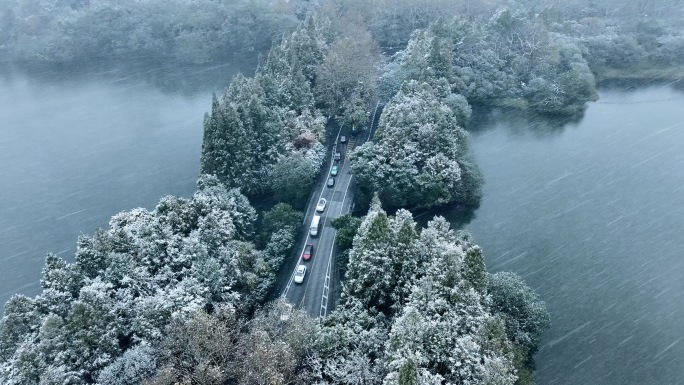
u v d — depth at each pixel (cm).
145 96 17412
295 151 11106
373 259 6781
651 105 15500
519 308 7025
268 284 8212
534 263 9256
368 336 6234
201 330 5997
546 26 17375
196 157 13450
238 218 9056
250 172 10531
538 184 11650
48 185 12519
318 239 9600
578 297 8538
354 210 10356
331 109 13638
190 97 17200
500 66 16112
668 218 10419
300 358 6212
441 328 5866
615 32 18375
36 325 6431
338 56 13688
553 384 7069
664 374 7212
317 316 7831
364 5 19838
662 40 17875
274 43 15162
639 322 8069
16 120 15925
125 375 5859
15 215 11462
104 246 7300
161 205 8462
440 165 10206
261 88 11944
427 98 11775
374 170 10181
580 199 11081
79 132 15075
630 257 9394
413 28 19788
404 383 4838
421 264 7106
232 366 5953
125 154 13762
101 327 6253
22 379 5794
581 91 15212
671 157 12631
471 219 10475
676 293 8600
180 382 5644
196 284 7094
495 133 14038
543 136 13862
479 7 19600
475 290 6488
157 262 7369
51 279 6881
